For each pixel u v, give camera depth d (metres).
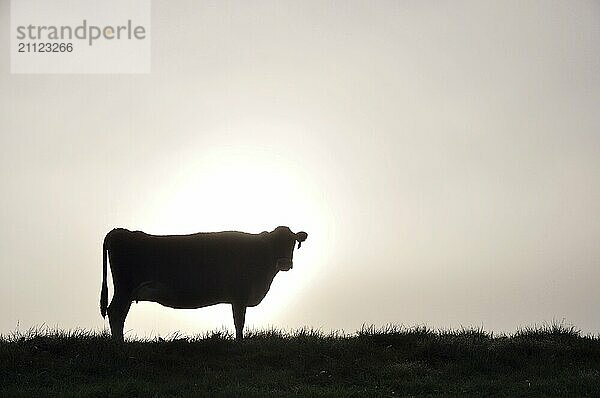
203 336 18.44
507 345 18.28
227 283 20.16
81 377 15.65
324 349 17.56
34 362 16.34
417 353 17.70
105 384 14.95
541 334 19.69
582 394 14.82
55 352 17.19
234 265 20.17
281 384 15.41
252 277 20.27
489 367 16.98
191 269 20.08
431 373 16.52
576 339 19.19
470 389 15.25
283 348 17.55
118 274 20.00
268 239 20.52
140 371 16.08
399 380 15.78
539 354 17.91
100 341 17.59
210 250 20.16
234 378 15.65
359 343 18.03
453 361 17.47
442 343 18.05
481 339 19.00
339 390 14.80
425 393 15.12
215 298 20.25
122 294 19.97
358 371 16.36
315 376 16.02
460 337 19.06
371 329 19.30
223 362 16.84
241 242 20.34
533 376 16.41
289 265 20.64
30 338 17.81
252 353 17.47
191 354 17.41
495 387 15.33
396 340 18.64
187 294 20.16
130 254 19.97
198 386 14.96
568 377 15.98
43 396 14.07
